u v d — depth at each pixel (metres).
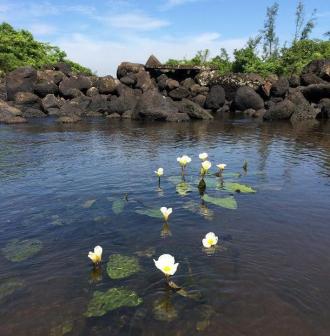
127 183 7.02
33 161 9.38
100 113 26.30
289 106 21.22
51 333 2.99
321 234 4.68
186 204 5.75
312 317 3.13
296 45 36.31
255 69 34.38
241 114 25.73
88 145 12.18
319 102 23.50
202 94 29.62
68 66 33.41
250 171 7.96
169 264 3.51
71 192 6.54
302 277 3.71
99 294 3.47
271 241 4.49
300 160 9.22
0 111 20.78
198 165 8.61
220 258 4.08
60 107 26.33
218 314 3.17
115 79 28.89
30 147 11.78
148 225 4.99
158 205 5.73
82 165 8.79
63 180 7.36
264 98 27.34
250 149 11.09
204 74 30.27
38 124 19.48
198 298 3.38
